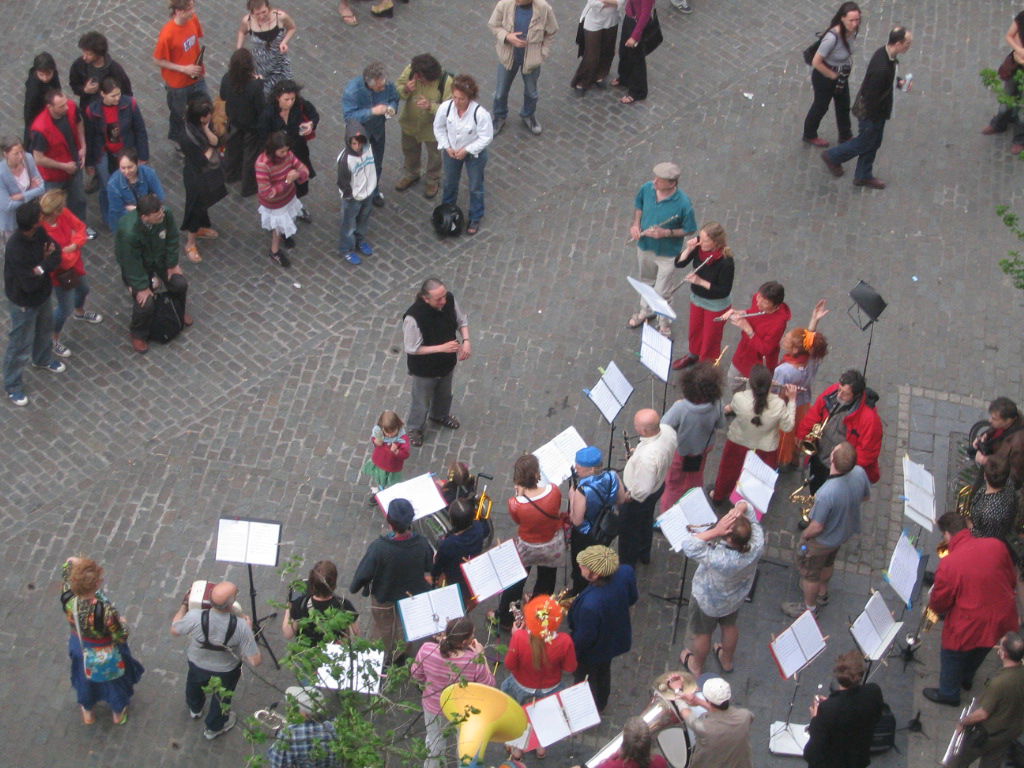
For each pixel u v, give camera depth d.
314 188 16.34
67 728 11.42
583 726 10.40
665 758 10.27
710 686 9.88
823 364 14.62
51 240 13.28
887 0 19.14
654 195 14.07
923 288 15.48
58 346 14.38
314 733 9.46
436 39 18.27
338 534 12.98
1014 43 16.78
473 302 15.14
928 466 13.78
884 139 17.20
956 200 16.52
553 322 15.00
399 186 16.38
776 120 17.45
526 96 16.89
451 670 10.19
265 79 16.30
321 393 14.19
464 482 11.77
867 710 10.19
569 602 11.38
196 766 11.23
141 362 14.37
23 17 18.14
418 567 11.16
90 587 10.47
